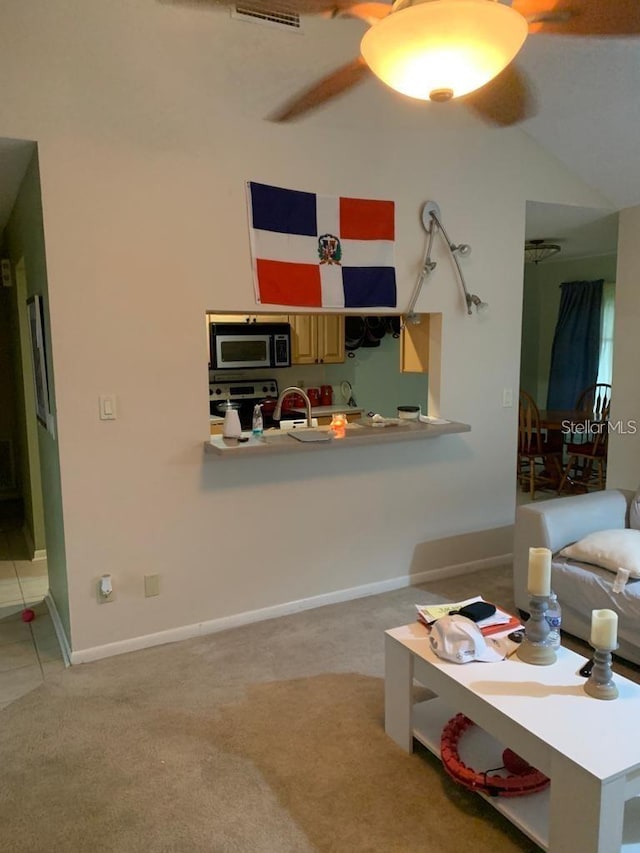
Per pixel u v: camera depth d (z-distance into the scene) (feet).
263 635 10.45
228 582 10.66
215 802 6.66
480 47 5.30
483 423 13.07
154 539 9.97
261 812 6.51
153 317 9.56
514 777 6.40
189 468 10.11
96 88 8.82
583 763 5.25
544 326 24.38
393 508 12.21
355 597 11.94
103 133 8.93
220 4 6.25
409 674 7.28
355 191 11.00
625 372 14.08
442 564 12.93
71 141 8.74
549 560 6.86
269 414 17.57
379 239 11.31
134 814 6.50
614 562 9.36
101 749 7.54
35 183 9.04
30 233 10.11
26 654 9.96
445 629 7.03
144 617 10.03
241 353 16.57
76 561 9.45
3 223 13.98
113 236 9.15
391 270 11.48
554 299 23.88
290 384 18.75
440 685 6.82
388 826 6.33
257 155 10.07
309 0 5.82
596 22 6.15
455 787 6.88
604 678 6.24
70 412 9.15
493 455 13.30
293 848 6.06
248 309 10.21
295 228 10.48
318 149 10.57
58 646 10.21
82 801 6.69
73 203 8.84
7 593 12.57
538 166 12.84
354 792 6.80
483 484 13.24
